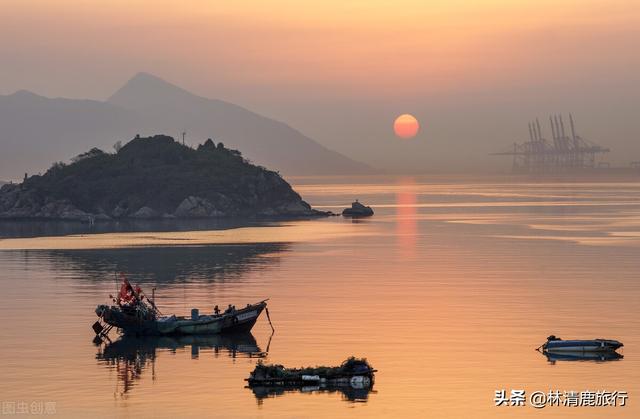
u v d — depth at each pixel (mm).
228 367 120625
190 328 141000
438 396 106562
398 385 110875
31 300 174625
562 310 157375
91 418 99375
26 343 134750
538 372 116312
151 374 117125
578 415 100188
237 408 102562
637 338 135000
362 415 99938
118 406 103438
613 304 163375
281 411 101438
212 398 106438
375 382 111938
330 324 146750
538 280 196625
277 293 181000
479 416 99750
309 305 165125
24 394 108125
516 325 144375
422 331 140125
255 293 181500
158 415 100250
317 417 99438
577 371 116688
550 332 139000
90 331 144125
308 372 112625
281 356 126062
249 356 126500
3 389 110250
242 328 142250
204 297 177375
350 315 154250
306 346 131625
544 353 125750
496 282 194000
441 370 117188
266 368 112438
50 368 120250
